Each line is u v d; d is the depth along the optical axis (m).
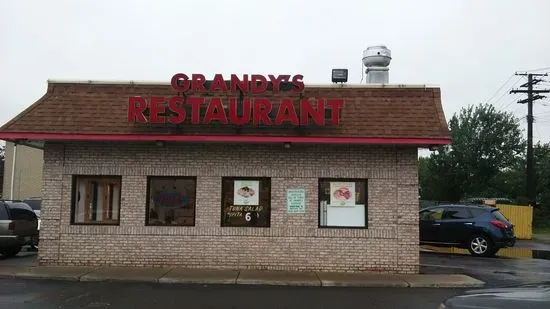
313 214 13.66
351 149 13.75
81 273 12.63
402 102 13.90
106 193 13.98
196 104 13.29
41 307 9.40
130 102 13.19
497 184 49.06
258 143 13.61
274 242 13.62
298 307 9.64
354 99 13.95
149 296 10.47
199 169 13.75
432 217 19.61
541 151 47.97
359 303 10.05
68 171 13.80
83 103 13.81
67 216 13.74
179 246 13.65
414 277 12.87
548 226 40.41
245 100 13.24
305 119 13.10
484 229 18.53
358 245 13.59
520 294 5.14
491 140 49.16
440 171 50.75
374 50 16.34
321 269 13.55
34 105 13.76
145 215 13.71
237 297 10.49
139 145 13.83
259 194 13.84
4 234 16.66
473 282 12.20
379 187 13.66
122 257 13.63
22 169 45.25
